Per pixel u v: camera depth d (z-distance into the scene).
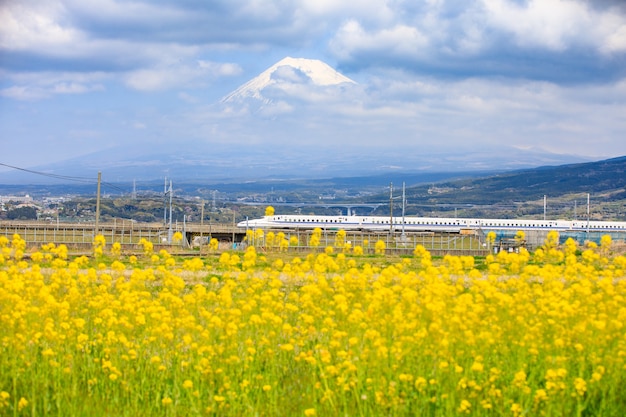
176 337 17.38
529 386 15.08
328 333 17.75
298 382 16.03
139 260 49.28
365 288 21.34
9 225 85.19
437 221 127.06
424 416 14.27
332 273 28.41
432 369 15.37
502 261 24.53
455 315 16.22
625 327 16.64
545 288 21.11
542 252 28.45
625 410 14.59
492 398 14.36
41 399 15.31
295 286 29.38
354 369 14.70
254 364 16.33
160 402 15.48
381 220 122.44
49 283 24.56
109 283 22.81
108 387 16.08
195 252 59.75
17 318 16.91
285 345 16.22
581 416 14.45
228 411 14.79
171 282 22.75
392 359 15.40
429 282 20.50
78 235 81.50
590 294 18.88
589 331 16.14
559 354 15.77
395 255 60.69
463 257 25.25
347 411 14.38
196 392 14.70
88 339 18.20
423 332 15.58
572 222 131.75
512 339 16.52
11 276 23.59
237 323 17.62
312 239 30.61
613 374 14.99
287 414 14.69
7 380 15.86
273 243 33.16
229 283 21.52
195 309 19.31
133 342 17.52
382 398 14.20
